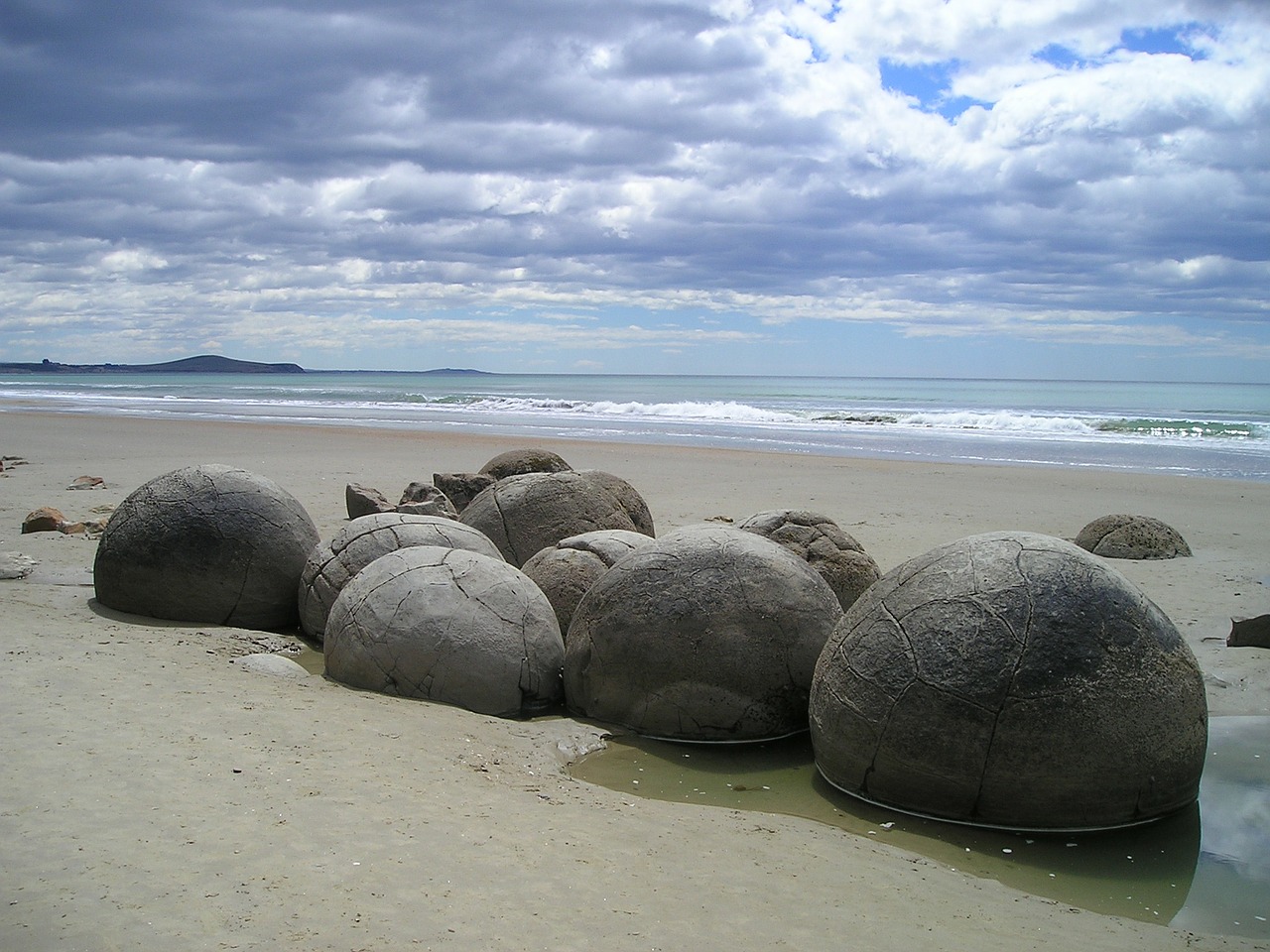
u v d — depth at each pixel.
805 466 21.86
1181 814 5.27
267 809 4.40
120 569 8.05
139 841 4.03
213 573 8.01
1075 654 4.95
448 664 6.38
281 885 3.77
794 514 8.83
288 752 5.11
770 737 6.22
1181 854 4.86
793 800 5.43
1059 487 18.80
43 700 5.50
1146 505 16.75
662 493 17.38
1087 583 5.14
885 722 5.17
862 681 5.31
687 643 6.15
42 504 14.59
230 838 4.11
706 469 21.11
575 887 3.99
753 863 4.44
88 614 7.96
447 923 3.61
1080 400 58.06
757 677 6.13
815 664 6.23
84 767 4.68
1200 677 5.31
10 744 4.87
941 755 5.02
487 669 6.40
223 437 28.17
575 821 4.73
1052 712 4.88
